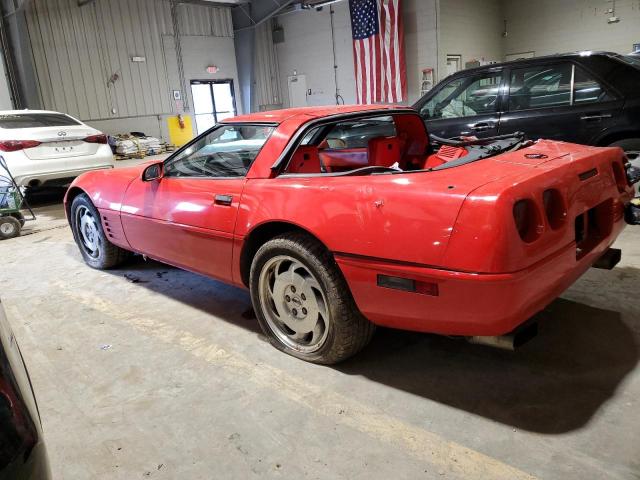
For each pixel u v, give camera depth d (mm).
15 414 960
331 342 2354
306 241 2328
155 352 2748
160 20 15016
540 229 1871
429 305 1948
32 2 12484
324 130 3525
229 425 2078
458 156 3016
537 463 1745
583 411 2006
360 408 2133
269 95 17531
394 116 3178
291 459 1857
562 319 2771
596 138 4465
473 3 14039
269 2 15727
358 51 14203
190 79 15984
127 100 14539
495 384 2236
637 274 3295
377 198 2057
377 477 1736
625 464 1710
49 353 2812
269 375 2439
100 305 3484
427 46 12984
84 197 4102
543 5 14805
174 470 1845
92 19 13594
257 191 2572
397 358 2516
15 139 6957
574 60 4566
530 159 2303
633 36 13484
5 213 5879
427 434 1940
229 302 3396
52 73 13000
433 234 1876
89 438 2053
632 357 2365
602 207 2408
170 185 3184
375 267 2047
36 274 4293
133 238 3602
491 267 1753
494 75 5012
